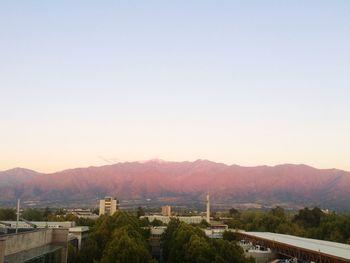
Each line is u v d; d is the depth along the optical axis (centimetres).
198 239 9375
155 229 17025
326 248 9806
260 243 13788
